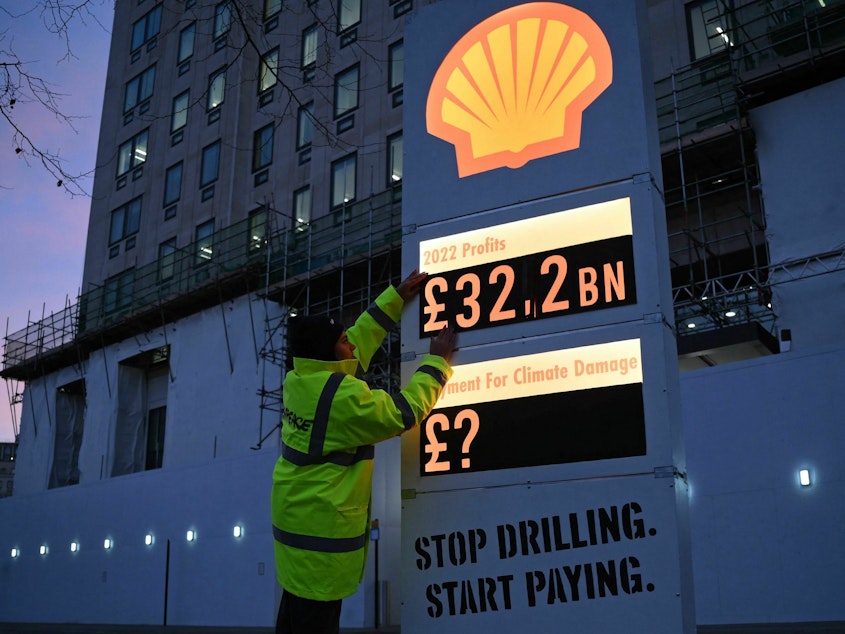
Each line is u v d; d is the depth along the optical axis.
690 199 20.67
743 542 14.88
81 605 27.61
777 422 14.94
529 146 5.05
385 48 29.61
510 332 4.80
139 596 25.31
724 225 21.72
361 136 29.34
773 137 19.83
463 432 4.77
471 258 5.04
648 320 4.50
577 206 4.82
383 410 4.14
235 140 33.81
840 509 13.98
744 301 19.72
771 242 19.25
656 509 4.25
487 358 4.82
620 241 4.67
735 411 15.45
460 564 4.63
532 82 5.15
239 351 30.02
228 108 34.88
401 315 5.16
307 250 29.44
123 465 34.34
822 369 14.65
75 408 39.91
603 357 4.55
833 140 19.00
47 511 30.48
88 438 35.69
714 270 22.47
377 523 20.44
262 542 21.91
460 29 5.49
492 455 4.68
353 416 4.07
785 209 19.25
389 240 26.98
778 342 19.16
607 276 4.64
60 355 38.19
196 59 37.72
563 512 4.45
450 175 5.26
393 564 20.78
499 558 4.55
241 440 28.83
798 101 19.66
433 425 4.87
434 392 4.56
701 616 15.07
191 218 34.97
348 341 4.85
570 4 5.14
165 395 34.97
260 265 29.58
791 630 12.20
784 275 18.86
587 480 4.43
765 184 19.67
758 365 15.36
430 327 5.03
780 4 21.16
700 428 15.80
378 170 28.45
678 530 4.21
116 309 35.66
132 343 34.81
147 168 38.44
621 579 4.25
